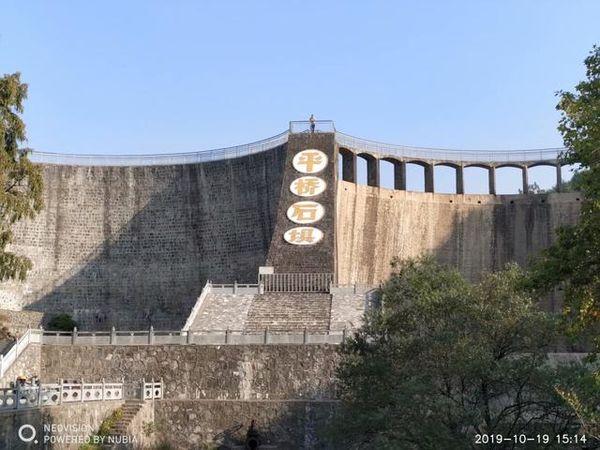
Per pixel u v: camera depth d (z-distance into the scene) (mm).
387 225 67062
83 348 40812
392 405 25266
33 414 27750
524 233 69125
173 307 64375
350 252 63906
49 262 64875
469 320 26469
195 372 39875
